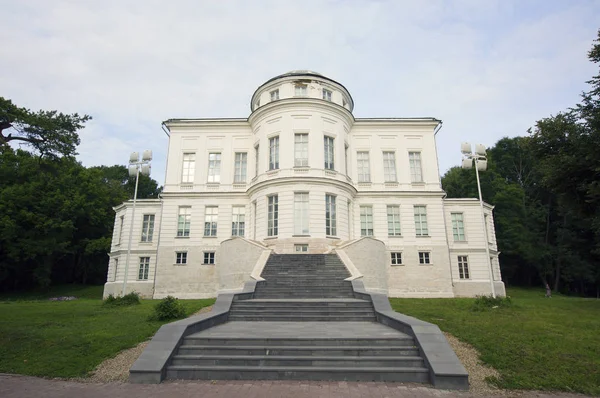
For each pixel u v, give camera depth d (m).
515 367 8.06
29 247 35.50
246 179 29.19
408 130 30.14
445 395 6.68
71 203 38.75
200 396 6.57
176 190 28.86
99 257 47.06
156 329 11.52
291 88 28.16
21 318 13.62
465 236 28.97
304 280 17.00
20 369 8.15
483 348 9.21
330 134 26.70
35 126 17.44
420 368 7.60
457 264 28.44
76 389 7.01
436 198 28.67
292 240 23.64
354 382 7.37
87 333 11.06
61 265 46.22
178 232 28.06
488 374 7.74
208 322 10.41
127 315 14.50
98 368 8.28
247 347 8.35
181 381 7.48
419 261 27.52
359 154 29.73
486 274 28.19
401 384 7.27
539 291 42.44
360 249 21.64
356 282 15.95
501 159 50.16
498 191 44.78
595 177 18.06
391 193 28.48
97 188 43.66
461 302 18.16
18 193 35.84
